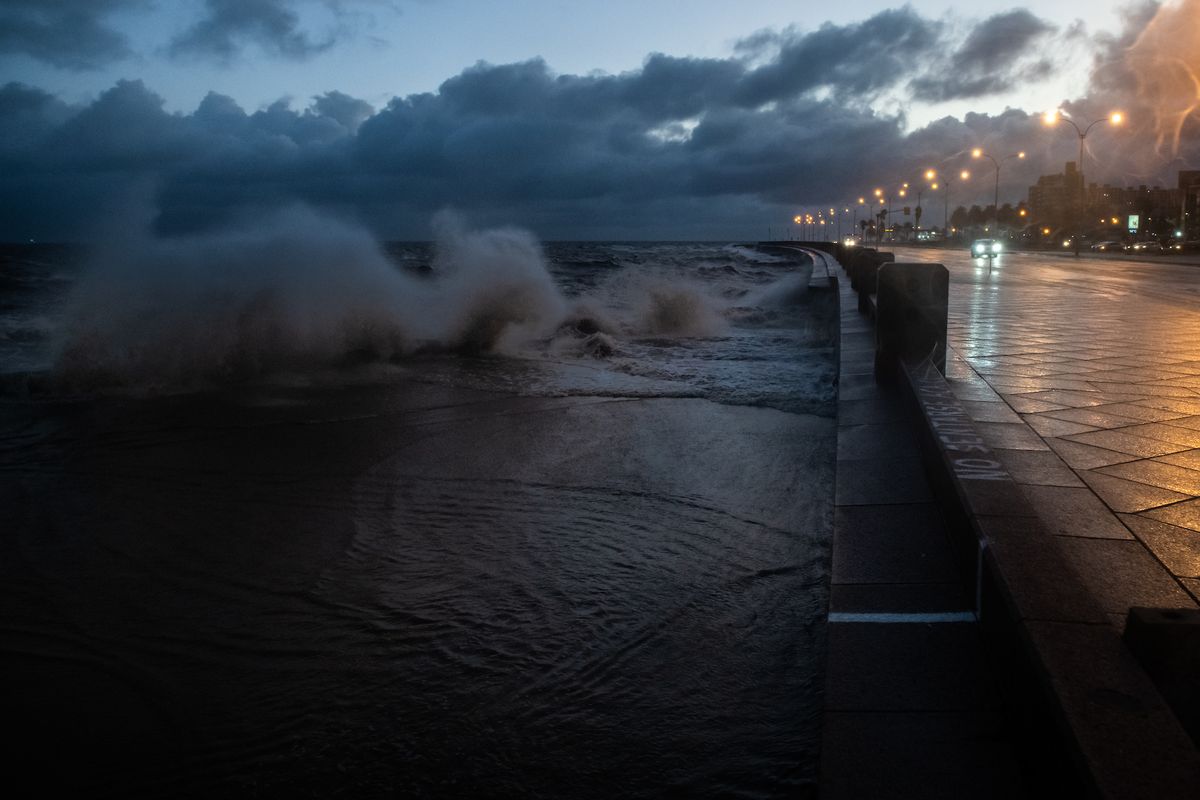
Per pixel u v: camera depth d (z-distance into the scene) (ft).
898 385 22.31
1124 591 8.95
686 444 22.43
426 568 13.97
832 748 7.23
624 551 14.62
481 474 19.63
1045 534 9.21
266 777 8.62
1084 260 155.43
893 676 8.29
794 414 26.30
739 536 15.35
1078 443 15.88
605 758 8.72
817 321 58.90
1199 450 15.29
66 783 8.63
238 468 20.45
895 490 14.05
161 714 9.82
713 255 315.17
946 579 10.39
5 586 13.55
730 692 9.95
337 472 19.98
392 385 32.48
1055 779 5.92
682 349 44.29
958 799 6.50
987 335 34.22
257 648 11.32
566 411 27.04
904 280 22.88
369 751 8.98
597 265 192.54
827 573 13.60
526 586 13.15
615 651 11.02
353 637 11.57
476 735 9.21
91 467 20.74
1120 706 5.86
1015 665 7.29
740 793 8.09
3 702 10.13
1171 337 33.27
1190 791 4.95
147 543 15.37
